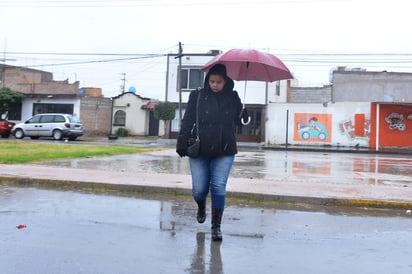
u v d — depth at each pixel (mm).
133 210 6777
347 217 6680
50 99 38406
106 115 40594
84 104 38188
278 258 4535
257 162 16297
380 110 30031
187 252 4660
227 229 5691
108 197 7898
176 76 35719
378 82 35281
